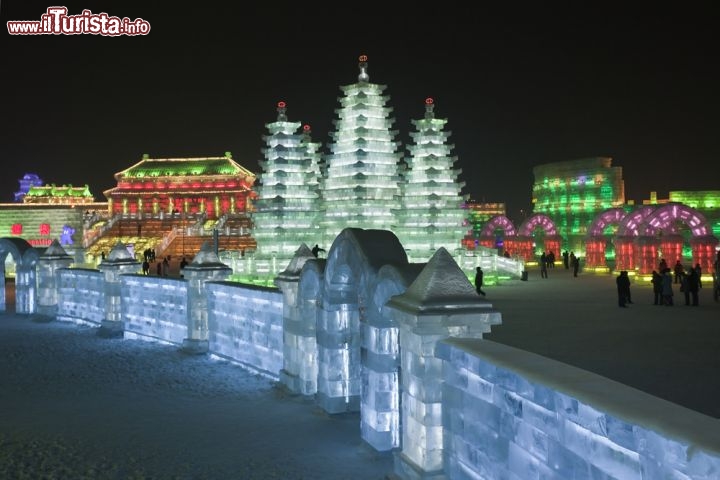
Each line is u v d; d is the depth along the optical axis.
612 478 4.43
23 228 67.44
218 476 8.68
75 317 24.17
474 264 39.28
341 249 11.01
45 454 9.53
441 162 39.22
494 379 6.12
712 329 20.67
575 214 73.56
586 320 23.03
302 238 39.34
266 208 40.09
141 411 11.98
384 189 38.09
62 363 16.56
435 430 7.56
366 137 38.31
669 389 12.62
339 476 8.68
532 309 26.48
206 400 12.83
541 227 60.22
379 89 39.03
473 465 6.62
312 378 12.72
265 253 39.44
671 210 39.47
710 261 38.84
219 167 93.31
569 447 4.92
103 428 10.87
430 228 37.78
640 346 17.55
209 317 17.44
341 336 11.59
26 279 26.72
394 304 7.95
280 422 11.24
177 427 10.94
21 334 21.61
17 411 11.97
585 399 4.66
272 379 14.42
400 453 8.30
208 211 91.00
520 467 5.68
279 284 13.53
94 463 9.16
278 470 8.90
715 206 63.16
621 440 4.31
